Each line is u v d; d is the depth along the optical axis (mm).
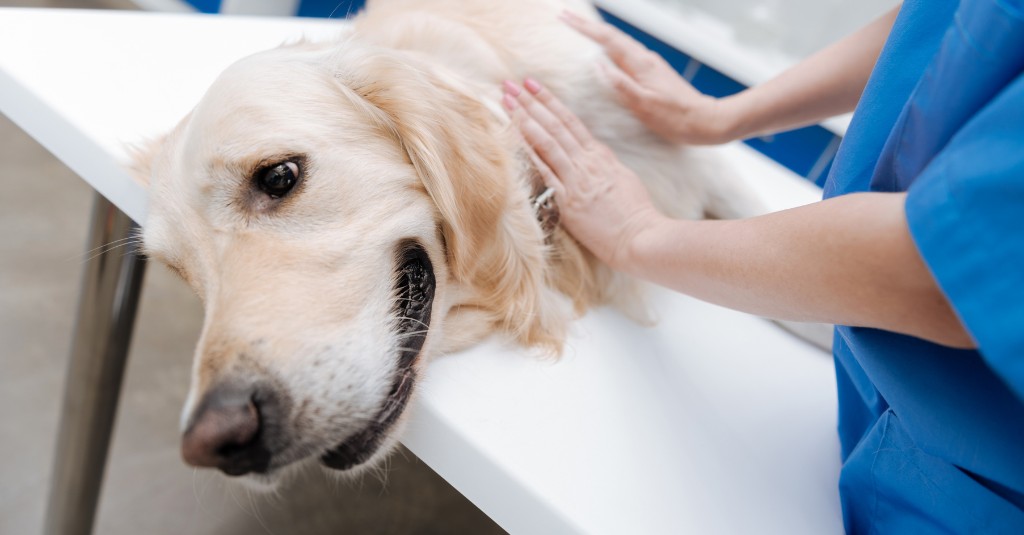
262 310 789
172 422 1886
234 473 745
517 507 719
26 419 1800
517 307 968
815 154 2205
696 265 776
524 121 1077
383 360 833
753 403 922
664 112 1243
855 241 558
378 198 919
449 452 769
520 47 1251
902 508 739
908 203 501
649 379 914
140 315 2121
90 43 1083
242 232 865
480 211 982
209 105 875
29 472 1707
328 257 848
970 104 542
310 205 879
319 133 908
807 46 2055
